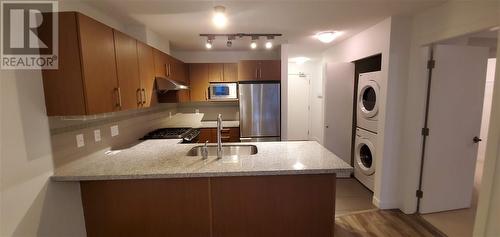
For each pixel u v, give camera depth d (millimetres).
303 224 1809
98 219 1783
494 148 947
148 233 1787
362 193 3143
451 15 2000
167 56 3072
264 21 2557
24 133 1345
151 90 2543
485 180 991
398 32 2441
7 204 1257
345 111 3621
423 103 2426
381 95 2629
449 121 2445
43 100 1469
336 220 2498
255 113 3955
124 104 1954
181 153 2082
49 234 1521
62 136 1627
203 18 2424
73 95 1478
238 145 2373
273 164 1747
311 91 5855
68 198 1663
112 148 2221
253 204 1771
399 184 2686
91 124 1921
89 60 1511
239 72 3928
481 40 3014
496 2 1674
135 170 1641
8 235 1267
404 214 2594
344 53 3584
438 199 2578
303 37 3357
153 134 3045
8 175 1259
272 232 1811
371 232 2285
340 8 2172
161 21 2516
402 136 2607
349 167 1671
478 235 1033
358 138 3352
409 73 2488
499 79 923
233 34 3100
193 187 1734
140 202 1753
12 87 1277
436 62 2334
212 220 1780
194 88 4207
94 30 1561
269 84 3916
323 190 1772
